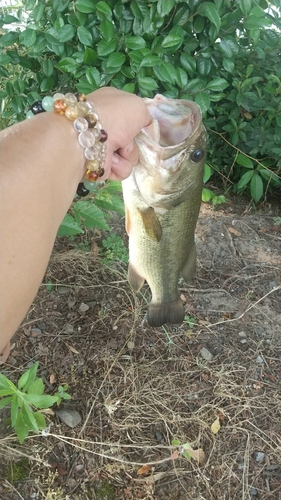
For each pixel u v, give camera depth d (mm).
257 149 968
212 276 867
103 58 754
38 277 254
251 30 773
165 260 517
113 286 793
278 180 995
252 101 937
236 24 790
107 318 750
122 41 751
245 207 1039
